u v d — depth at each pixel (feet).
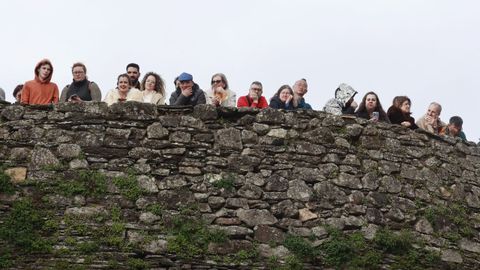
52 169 48.85
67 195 48.14
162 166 49.65
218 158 50.31
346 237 50.03
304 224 49.78
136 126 50.47
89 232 47.19
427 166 54.70
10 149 49.47
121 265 46.50
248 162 50.55
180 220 48.21
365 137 53.47
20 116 50.37
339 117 53.36
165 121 50.83
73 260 46.37
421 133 55.47
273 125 51.93
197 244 47.83
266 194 49.93
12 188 48.19
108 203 48.26
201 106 51.52
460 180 56.03
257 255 48.21
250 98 55.31
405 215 52.19
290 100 55.52
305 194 50.47
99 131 50.06
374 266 49.62
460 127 60.90
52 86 53.42
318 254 48.98
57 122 50.24
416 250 51.37
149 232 47.75
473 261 53.42
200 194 49.26
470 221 55.06
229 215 49.03
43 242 46.62
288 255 48.44
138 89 55.88
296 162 51.24
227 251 48.01
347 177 51.72
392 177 52.95
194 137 50.67
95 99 53.83
